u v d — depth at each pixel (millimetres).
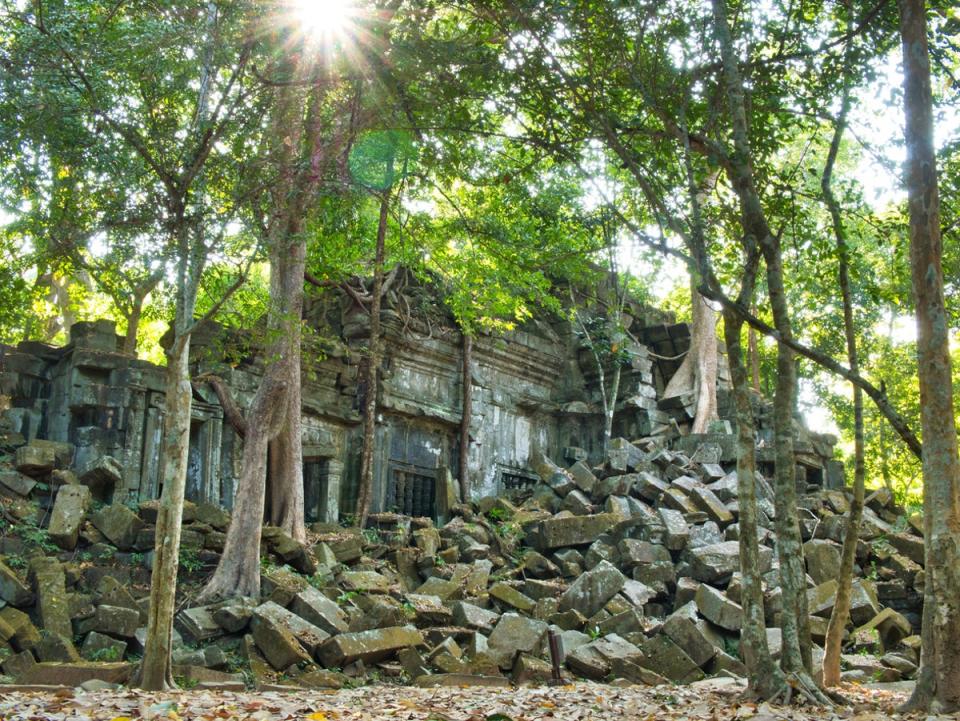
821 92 14812
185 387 14094
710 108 14281
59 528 19266
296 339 21516
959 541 10797
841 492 27266
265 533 20625
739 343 13492
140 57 14555
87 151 14961
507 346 31031
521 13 13320
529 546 24453
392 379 28062
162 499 13734
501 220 21969
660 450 28297
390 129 16516
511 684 16172
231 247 14758
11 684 13109
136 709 10117
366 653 16578
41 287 25016
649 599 21297
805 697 12281
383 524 24750
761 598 12969
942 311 11141
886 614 19531
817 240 15109
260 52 15586
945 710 10500
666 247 12695
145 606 17703
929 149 11383
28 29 14906
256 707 10891
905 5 11656
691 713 10961
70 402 22375
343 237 24328
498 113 16781
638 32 13797
